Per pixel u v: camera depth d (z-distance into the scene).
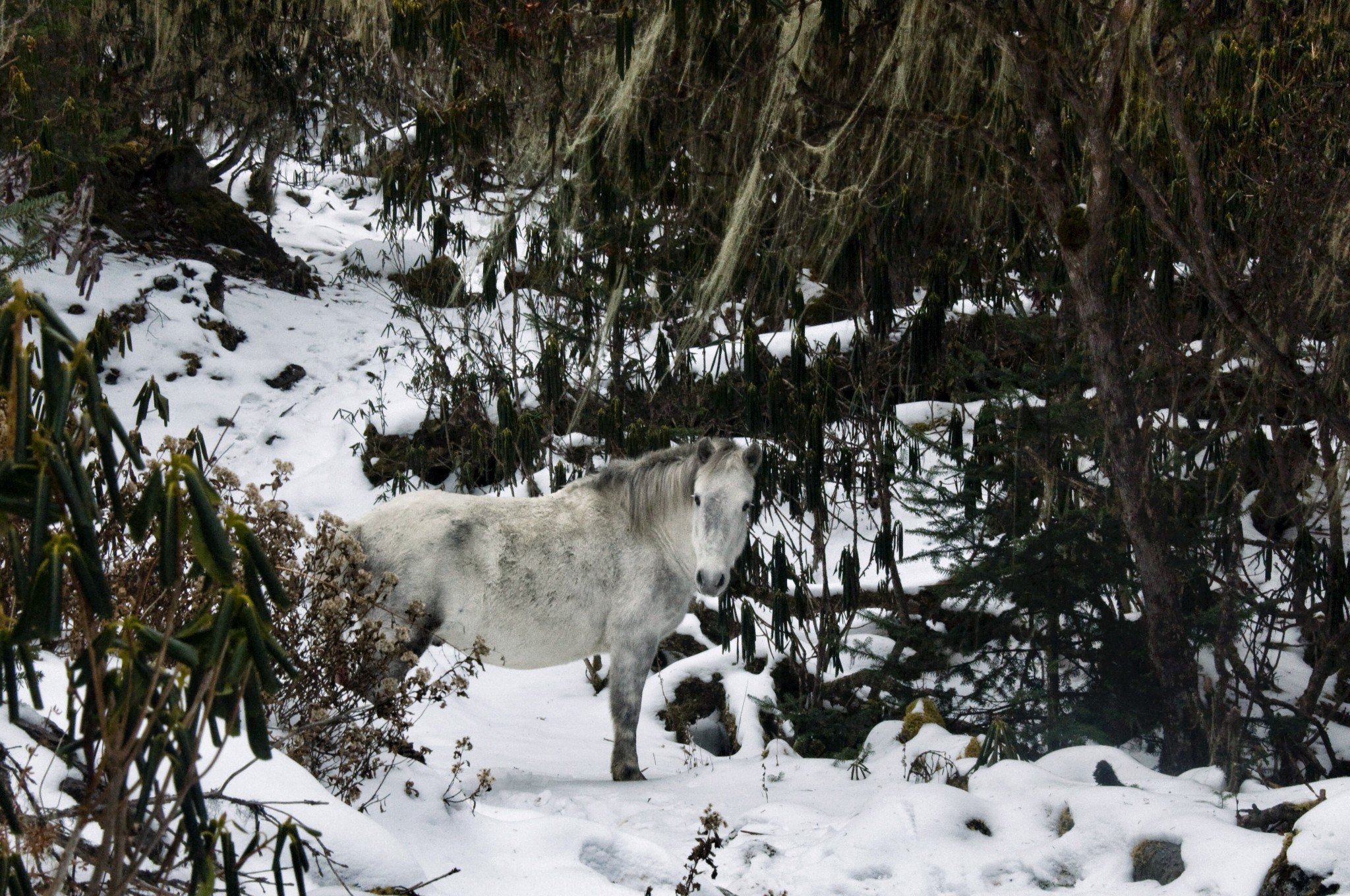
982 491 6.84
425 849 3.38
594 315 8.88
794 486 7.27
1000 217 8.32
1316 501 7.19
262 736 1.46
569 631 5.34
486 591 5.13
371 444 10.66
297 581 4.05
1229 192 6.74
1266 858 3.17
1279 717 5.95
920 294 10.97
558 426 9.96
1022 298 9.16
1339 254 6.11
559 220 8.24
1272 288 6.27
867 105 6.93
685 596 5.51
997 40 5.66
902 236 7.37
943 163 7.87
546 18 6.89
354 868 2.73
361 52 12.31
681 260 8.68
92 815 1.61
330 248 16.42
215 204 13.98
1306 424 8.39
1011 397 6.48
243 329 12.29
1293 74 6.55
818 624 7.69
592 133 7.15
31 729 2.50
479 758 5.82
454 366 11.59
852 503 7.67
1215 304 6.57
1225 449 7.30
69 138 7.88
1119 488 5.75
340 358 12.37
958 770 4.95
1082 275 5.68
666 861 3.68
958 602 7.59
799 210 7.91
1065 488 6.55
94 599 1.34
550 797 4.87
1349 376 6.63
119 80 12.04
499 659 5.36
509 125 8.38
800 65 6.92
